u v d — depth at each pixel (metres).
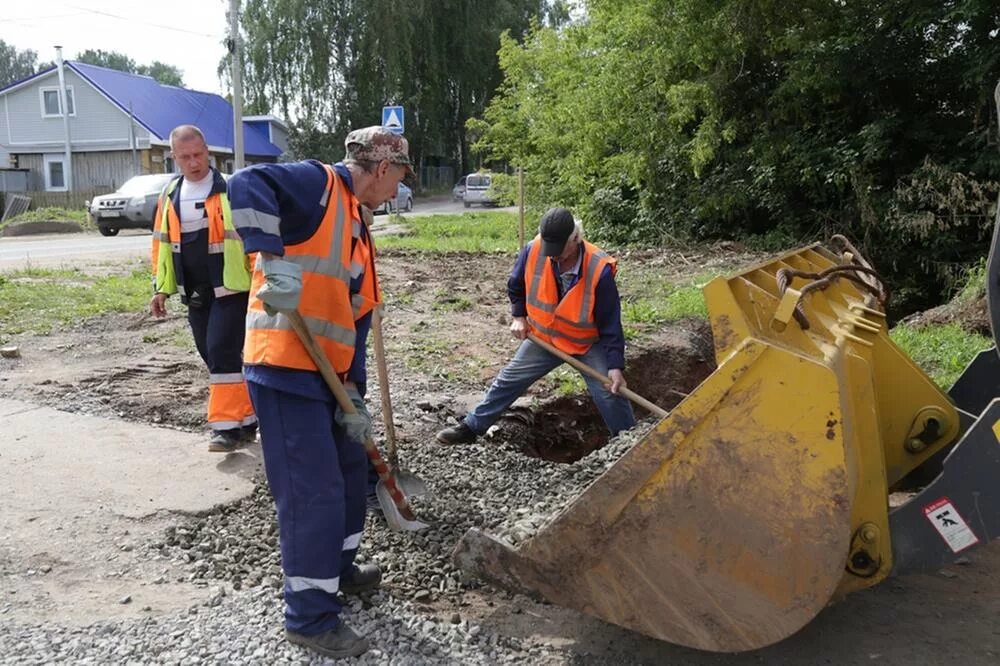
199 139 5.25
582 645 3.39
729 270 13.48
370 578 3.67
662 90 16.17
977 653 3.35
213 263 5.11
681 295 10.69
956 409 3.97
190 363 7.46
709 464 2.87
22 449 5.23
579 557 3.03
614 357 5.09
